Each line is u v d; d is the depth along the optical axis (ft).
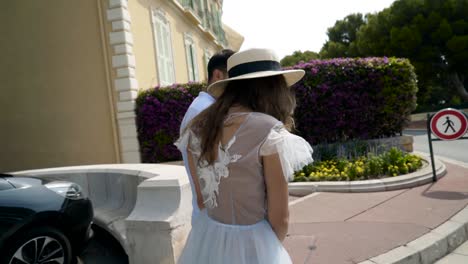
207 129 4.67
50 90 31.12
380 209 15.06
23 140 31.91
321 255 10.94
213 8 65.67
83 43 30.12
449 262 11.05
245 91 4.71
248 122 4.39
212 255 4.78
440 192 16.90
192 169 5.74
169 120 28.71
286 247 11.82
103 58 29.63
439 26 74.69
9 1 31.83
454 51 74.13
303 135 27.63
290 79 5.36
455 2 75.05
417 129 73.10
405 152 25.29
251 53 4.80
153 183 11.09
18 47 31.76
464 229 12.68
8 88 32.14
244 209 4.58
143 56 32.65
